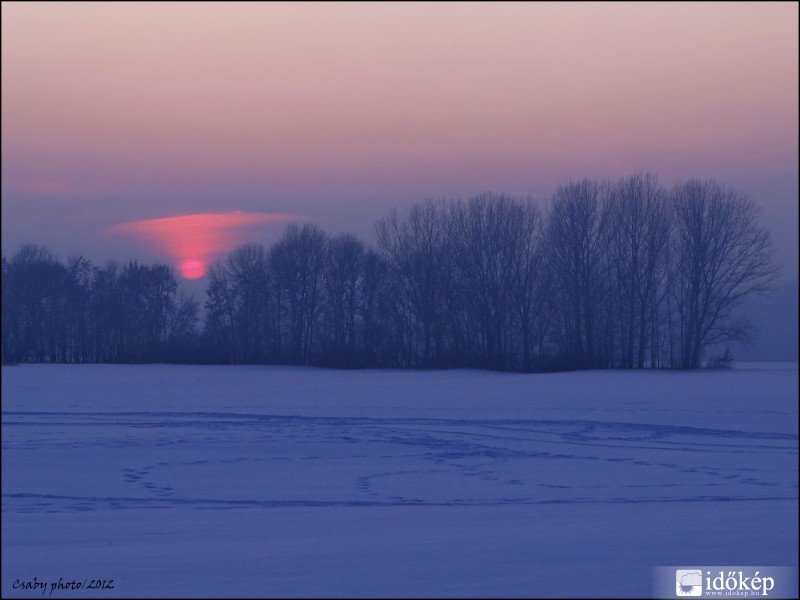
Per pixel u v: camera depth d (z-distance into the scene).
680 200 77.00
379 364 83.44
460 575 11.38
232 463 24.61
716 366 74.50
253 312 87.62
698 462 25.27
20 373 66.75
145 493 19.89
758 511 16.95
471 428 33.84
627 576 11.39
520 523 15.53
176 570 11.77
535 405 43.25
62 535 14.48
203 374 69.50
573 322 79.88
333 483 21.56
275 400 46.78
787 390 49.53
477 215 83.50
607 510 17.28
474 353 82.75
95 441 28.73
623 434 32.22
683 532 14.36
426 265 84.12
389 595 10.51
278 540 13.87
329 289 86.44
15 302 80.94
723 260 75.12
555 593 10.60
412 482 21.77
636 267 78.25
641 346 77.75
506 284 82.31
